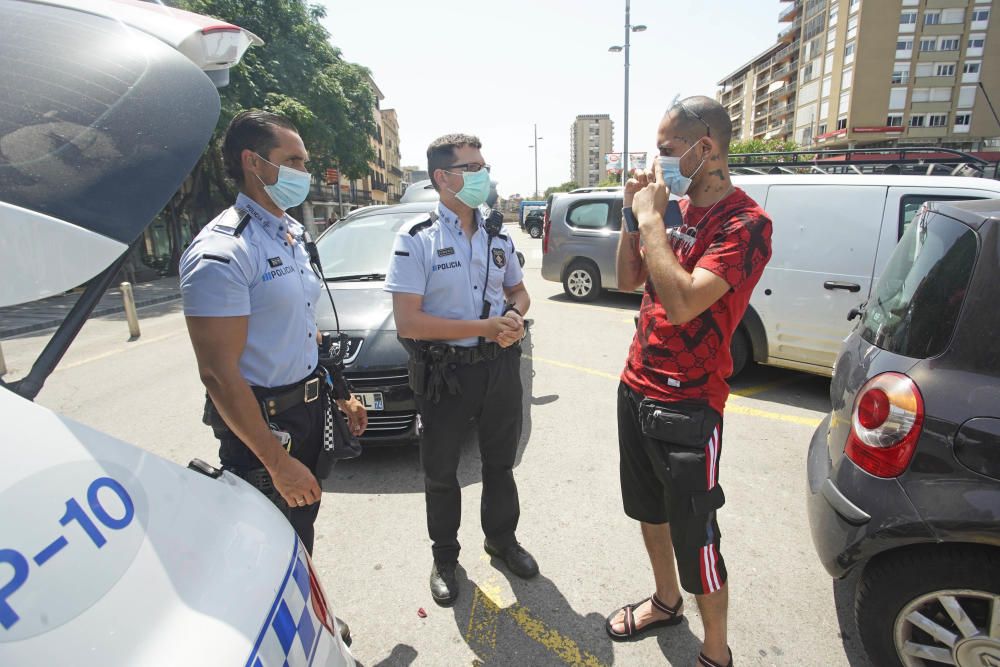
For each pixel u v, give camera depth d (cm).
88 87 88
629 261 187
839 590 226
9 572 58
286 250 167
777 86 7369
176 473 88
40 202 71
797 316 417
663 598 203
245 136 154
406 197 643
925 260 183
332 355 197
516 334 201
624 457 192
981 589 151
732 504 290
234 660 73
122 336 768
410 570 243
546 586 231
